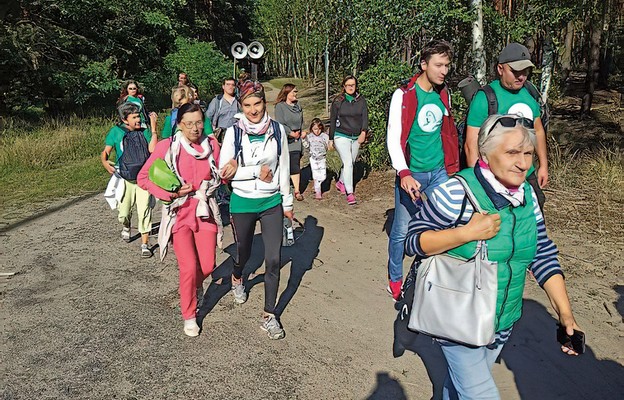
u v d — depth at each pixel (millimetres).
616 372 3820
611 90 21984
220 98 7863
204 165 4398
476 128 4309
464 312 2562
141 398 3682
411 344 4297
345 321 4676
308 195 8766
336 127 7977
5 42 18375
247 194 4348
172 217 4316
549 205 7105
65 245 6723
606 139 12188
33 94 20438
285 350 4238
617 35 21500
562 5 9984
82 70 21797
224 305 5012
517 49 4109
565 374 3832
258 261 6059
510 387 3717
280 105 8148
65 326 4660
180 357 4156
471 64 10156
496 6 11609
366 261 5992
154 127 7488
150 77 28125
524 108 4273
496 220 2447
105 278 5680
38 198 9180
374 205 8078
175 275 5746
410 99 4566
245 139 4273
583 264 5426
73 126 16906
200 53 32250
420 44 10656
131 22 26328
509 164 2473
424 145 4672
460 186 2592
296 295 5191
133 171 6215
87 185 10117
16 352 4262
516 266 2617
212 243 4457
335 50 17703
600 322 4426
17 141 12703
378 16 10344
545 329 4398
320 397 3666
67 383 3850
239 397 3676
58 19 22562
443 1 9789
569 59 22125
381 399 3635
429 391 3715
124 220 6703
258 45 11992
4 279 5691
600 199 7211
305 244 6562
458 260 2611
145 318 4785
